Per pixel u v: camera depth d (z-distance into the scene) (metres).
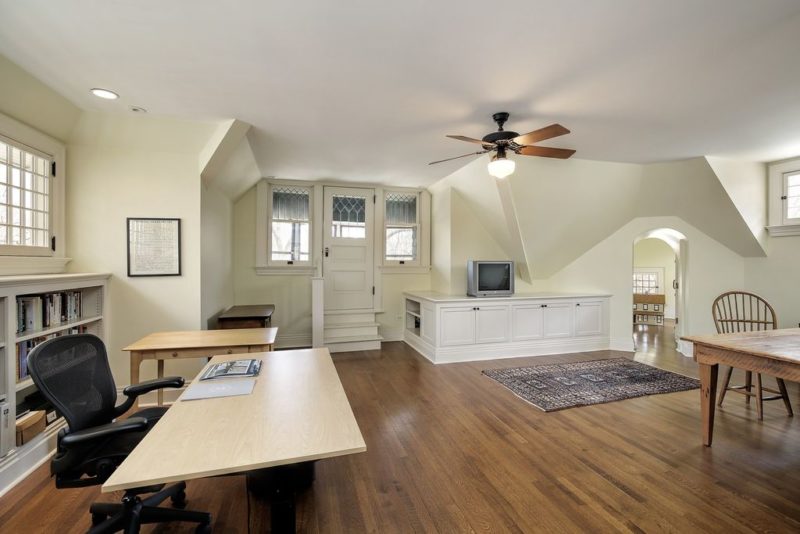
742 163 4.00
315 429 1.28
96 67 2.09
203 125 2.96
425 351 4.77
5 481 1.95
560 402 3.15
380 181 5.21
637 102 2.52
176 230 3.13
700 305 4.71
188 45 1.86
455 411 3.00
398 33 1.76
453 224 5.04
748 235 4.23
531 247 4.89
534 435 2.58
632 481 2.03
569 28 1.71
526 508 1.82
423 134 3.20
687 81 2.22
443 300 4.41
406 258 5.70
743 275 4.51
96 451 1.55
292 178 5.04
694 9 1.57
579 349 4.98
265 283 5.11
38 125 2.54
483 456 2.30
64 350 1.55
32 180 2.56
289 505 1.24
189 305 3.16
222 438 1.21
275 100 2.51
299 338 5.23
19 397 2.33
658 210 4.78
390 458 2.28
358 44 1.85
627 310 5.04
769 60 1.99
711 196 4.15
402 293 5.68
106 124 2.83
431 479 2.06
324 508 1.82
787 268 4.13
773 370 2.05
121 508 1.59
